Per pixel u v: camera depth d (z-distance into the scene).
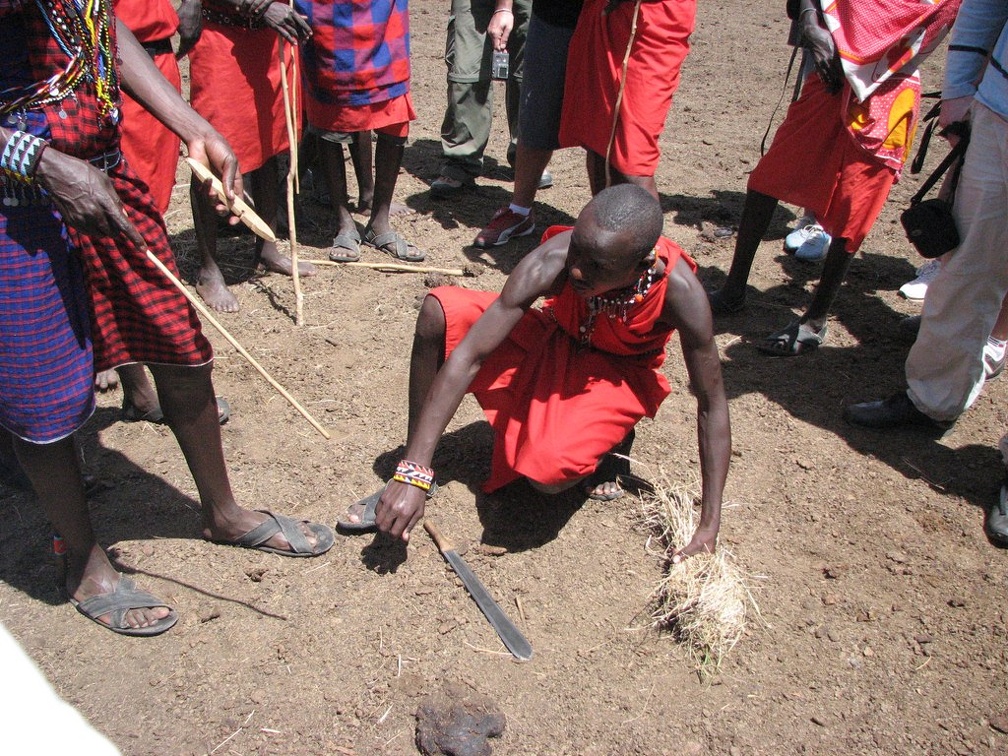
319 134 4.82
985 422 4.13
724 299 4.82
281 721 2.61
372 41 4.54
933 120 4.02
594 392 3.09
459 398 2.90
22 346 2.35
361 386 4.05
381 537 3.23
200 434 2.83
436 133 7.15
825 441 3.95
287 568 3.09
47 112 2.22
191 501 3.35
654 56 4.25
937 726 2.75
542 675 2.79
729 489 3.62
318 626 2.89
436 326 3.07
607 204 2.54
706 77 8.68
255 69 4.30
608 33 4.31
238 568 3.08
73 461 2.64
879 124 4.02
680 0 4.18
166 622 2.84
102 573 2.86
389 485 2.89
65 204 2.14
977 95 3.50
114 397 3.90
